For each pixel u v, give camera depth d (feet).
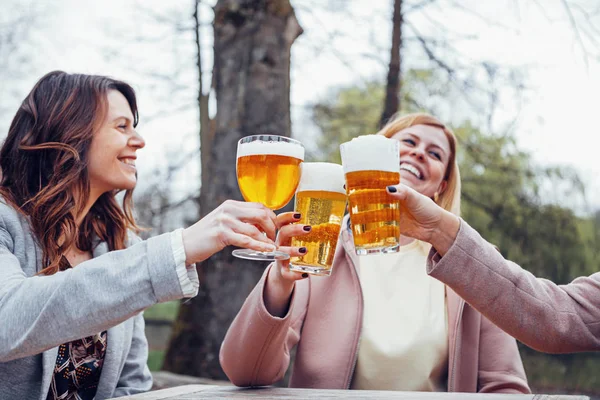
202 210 16.06
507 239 24.63
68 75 6.23
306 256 4.52
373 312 6.44
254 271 15.47
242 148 4.59
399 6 23.17
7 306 4.16
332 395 4.33
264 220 4.17
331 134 27.50
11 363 5.31
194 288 4.10
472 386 6.11
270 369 5.10
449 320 6.30
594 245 24.66
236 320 5.15
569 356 25.38
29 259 5.62
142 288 3.99
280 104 16.03
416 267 6.79
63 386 5.68
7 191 5.89
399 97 23.54
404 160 7.04
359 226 4.28
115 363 6.00
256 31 16.06
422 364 6.15
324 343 6.25
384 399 4.05
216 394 4.51
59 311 4.00
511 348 6.32
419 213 4.57
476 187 24.73
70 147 5.87
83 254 6.50
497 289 4.70
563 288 5.05
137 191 25.04
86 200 6.09
